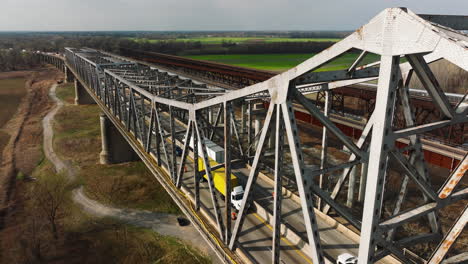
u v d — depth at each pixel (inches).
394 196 1718.8
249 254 980.6
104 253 1499.8
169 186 1296.8
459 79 2906.0
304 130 3056.1
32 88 6082.7
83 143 2992.1
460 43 362.0
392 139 439.5
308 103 581.3
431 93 478.9
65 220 1776.6
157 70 2822.3
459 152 1429.6
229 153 844.6
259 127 2167.8
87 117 3946.9
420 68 448.8
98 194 2054.6
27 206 1953.7
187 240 1562.5
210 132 2039.9
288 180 1641.2
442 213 1589.6
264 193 1422.2
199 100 2181.3
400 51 403.5
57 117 3969.0
